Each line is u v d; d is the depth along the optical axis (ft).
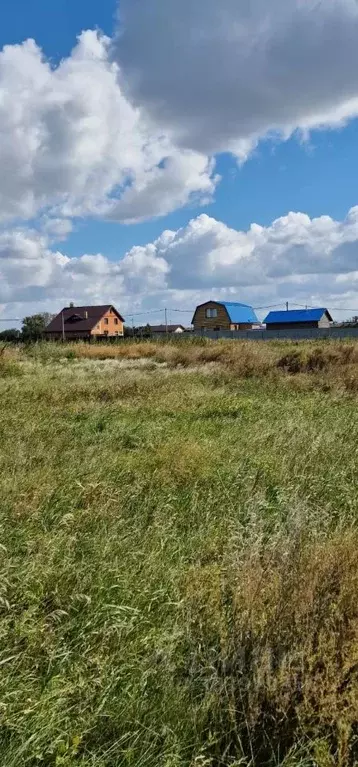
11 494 16.30
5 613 10.43
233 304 267.59
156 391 41.09
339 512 16.12
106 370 63.57
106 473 19.43
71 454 21.79
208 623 10.00
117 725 7.98
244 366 58.75
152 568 12.40
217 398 37.06
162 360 78.54
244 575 11.05
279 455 22.38
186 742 7.89
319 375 52.24
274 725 8.07
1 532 13.53
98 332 264.93
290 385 46.06
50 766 7.36
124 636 9.96
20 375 55.72
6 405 32.81
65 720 7.92
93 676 8.86
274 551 12.45
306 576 10.57
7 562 11.91
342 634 8.99
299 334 181.88
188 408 34.30
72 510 15.74
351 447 23.09
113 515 15.72
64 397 38.22
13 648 9.36
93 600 10.93
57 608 10.87
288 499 17.16
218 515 16.49
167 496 17.60
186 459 21.24
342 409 34.04
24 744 7.22
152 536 14.39
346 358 61.11
